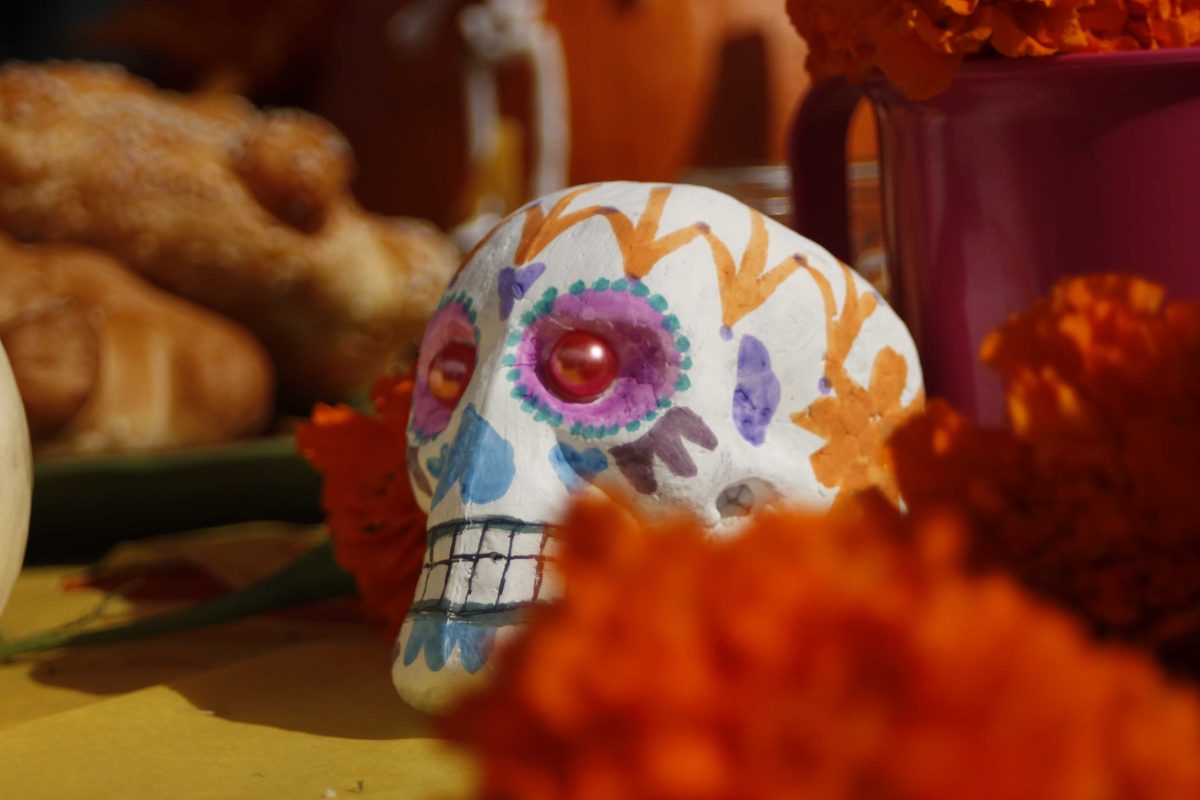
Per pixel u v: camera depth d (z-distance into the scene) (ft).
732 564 0.79
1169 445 0.99
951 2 1.31
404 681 1.21
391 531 1.36
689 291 1.23
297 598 1.46
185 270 1.84
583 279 1.23
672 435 1.22
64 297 1.74
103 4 3.35
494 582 1.20
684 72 2.32
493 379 1.23
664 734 0.69
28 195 1.83
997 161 1.36
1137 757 0.71
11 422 1.27
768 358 1.24
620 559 0.81
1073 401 1.01
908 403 1.29
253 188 1.85
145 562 1.67
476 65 2.32
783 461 1.24
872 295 1.29
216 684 1.30
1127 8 1.33
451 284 1.29
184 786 1.14
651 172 2.35
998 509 1.01
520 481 1.21
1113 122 1.33
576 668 0.72
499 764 0.74
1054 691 0.73
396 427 1.36
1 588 1.27
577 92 2.34
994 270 1.37
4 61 3.40
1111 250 1.34
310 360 1.94
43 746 1.20
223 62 2.58
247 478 1.72
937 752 0.68
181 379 1.78
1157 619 1.00
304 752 1.19
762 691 0.71
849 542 0.88
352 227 1.93
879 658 0.73
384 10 2.47
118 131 1.85
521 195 2.36
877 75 1.41
